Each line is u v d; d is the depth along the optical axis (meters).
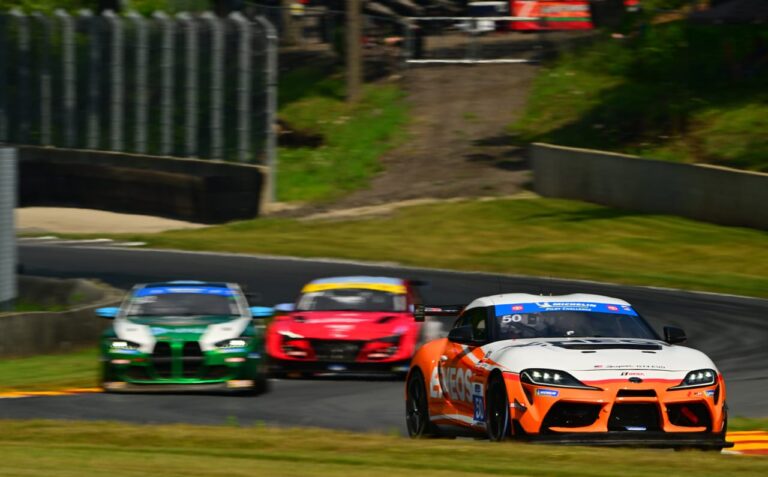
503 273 103.38
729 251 107.81
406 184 164.12
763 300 87.69
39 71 194.25
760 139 155.75
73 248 128.12
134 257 119.12
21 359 65.81
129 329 53.09
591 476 26.88
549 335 35.81
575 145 172.25
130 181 171.50
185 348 52.31
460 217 136.38
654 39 196.50
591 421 32.03
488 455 30.00
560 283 96.62
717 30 190.62
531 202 141.25
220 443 33.44
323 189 168.25
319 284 64.31
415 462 29.12
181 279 103.62
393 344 58.00
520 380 32.56
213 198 160.25
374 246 122.00
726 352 67.38
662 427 32.06
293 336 58.16
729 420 45.41
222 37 170.25
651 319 78.69
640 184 130.00
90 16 188.00
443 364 38.44
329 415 46.69
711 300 87.25
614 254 110.56
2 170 75.75
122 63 183.38
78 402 49.22
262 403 50.00
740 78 181.25
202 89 172.88
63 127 190.62
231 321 54.62
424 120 192.75
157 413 46.31
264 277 103.75
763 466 28.30
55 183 182.12
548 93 195.62
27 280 90.25
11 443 33.47
